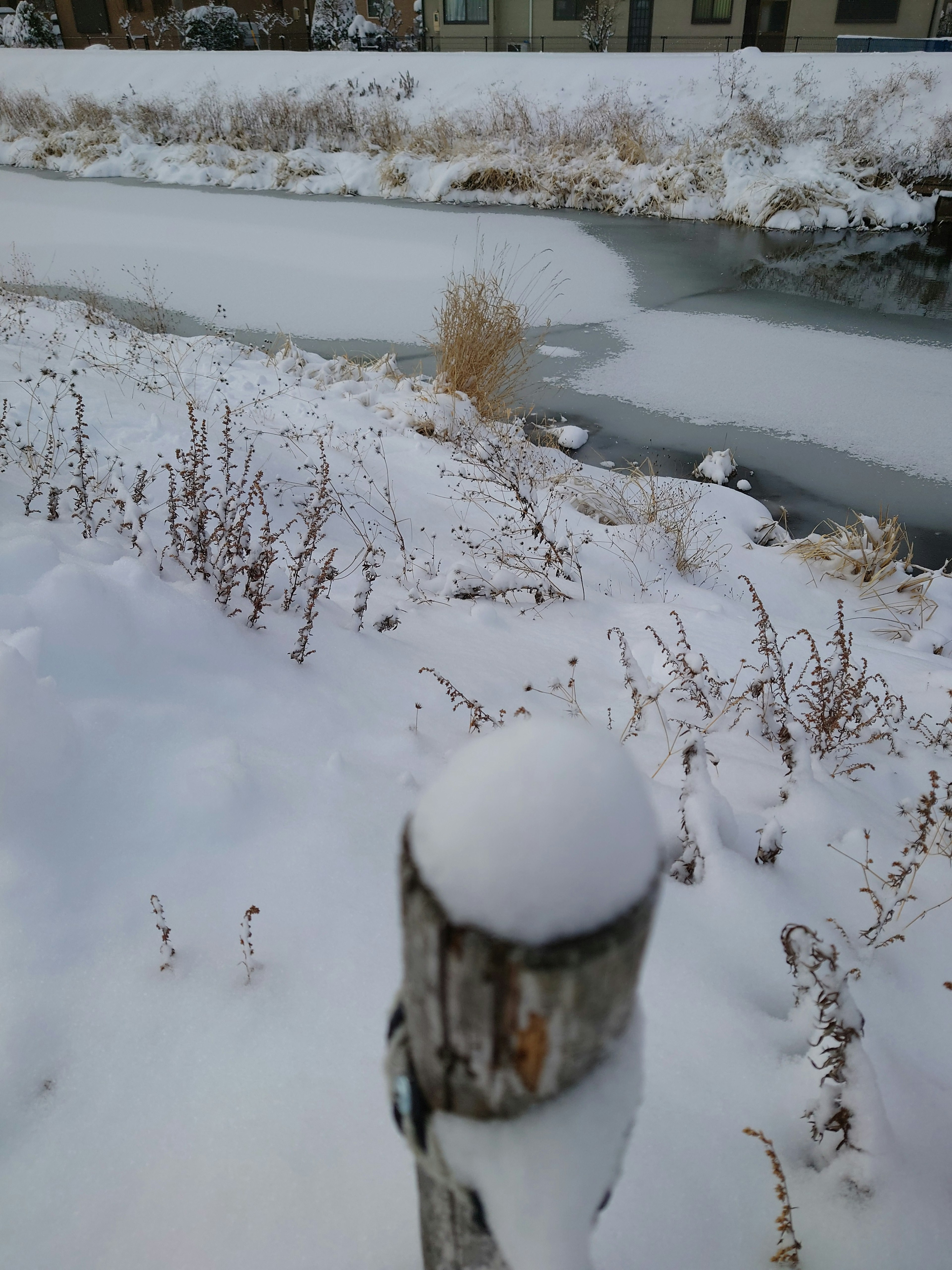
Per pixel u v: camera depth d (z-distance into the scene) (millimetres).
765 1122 1391
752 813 2309
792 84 19344
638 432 7871
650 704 3084
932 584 5410
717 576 5355
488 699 2951
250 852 1855
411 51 29734
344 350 9461
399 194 18844
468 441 6672
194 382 6523
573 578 4742
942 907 2041
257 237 14688
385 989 1557
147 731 2104
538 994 415
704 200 17219
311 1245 1162
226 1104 1346
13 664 1831
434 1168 559
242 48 30531
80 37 34875
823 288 12492
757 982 1718
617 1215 1230
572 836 403
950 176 16703
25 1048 1412
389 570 4387
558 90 21109
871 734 3074
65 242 14016
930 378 9070
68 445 4441
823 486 6922
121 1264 1147
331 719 2479
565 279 12711
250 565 2936
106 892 1697
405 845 451
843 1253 1199
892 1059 1575
